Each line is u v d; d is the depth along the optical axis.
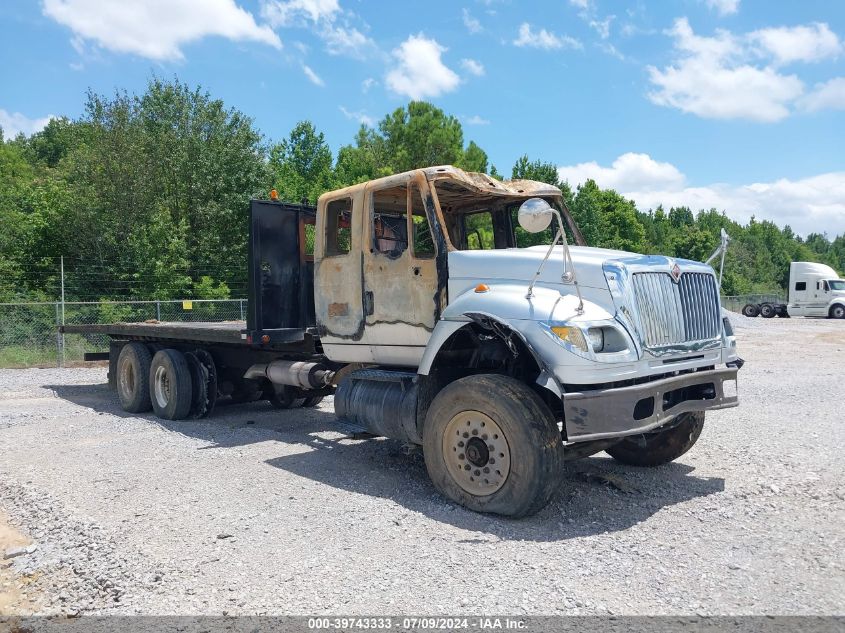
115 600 3.66
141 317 22.58
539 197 6.60
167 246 27.09
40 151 63.09
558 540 4.39
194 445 7.51
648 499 5.29
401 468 6.35
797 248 115.94
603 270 4.86
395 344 6.15
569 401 4.53
